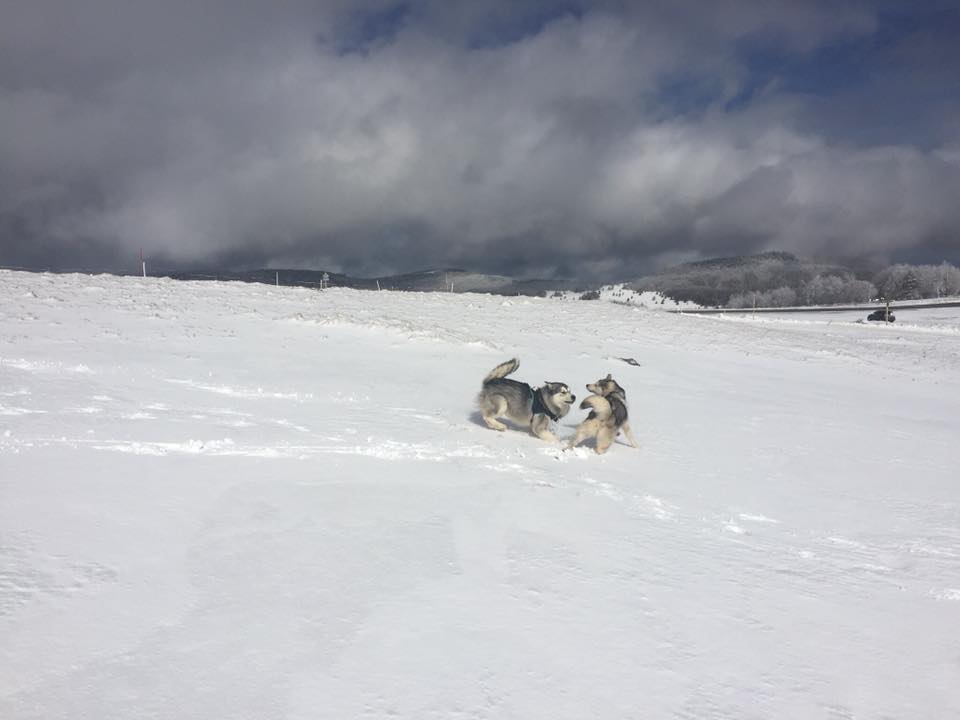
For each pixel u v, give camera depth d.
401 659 3.48
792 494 7.95
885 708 3.53
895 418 14.51
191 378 11.82
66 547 4.58
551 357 17.66
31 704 2.91
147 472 6.44
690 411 13.19
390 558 4.79
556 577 4.72
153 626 3.65
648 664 3.68
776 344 24.52
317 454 7.53
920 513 7.57
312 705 3.04
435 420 10.12
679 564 5.25
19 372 11.29
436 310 24.42
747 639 4.13
